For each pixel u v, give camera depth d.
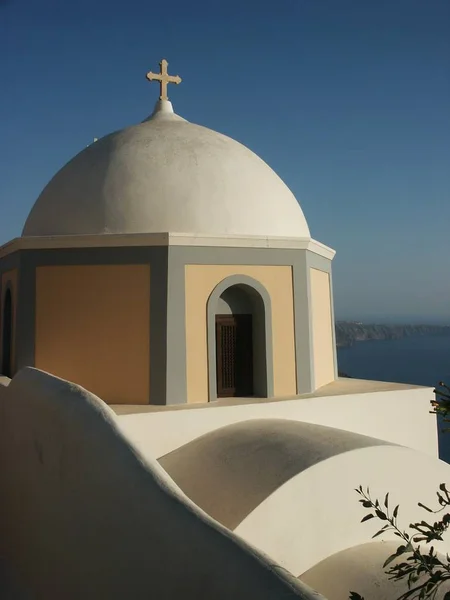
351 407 8.34
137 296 7.90
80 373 8.05
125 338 7.91
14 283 8.80
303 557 5.38
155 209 8.37
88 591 4.41
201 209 8.46
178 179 8.63
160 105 10.71
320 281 9.57
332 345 10.01
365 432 8.41
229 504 5.38
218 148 9.35
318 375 9.17
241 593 2.96
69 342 8.14
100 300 8.05
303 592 2.77
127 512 4.06
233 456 6.26
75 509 4.79
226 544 3.26
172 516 3.67
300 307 8.55
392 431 8.65
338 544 5.61
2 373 9.34
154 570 3.62
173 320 7.75
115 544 4.09
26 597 5.68
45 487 5.54
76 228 8.55
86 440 4.79
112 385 7.90
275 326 8.37
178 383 7.71
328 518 5.56
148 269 7.87
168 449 7.12
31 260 8.35
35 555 5.68
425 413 8.97
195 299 7.92
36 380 6.47
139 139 9.30
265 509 5.20
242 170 9.15
